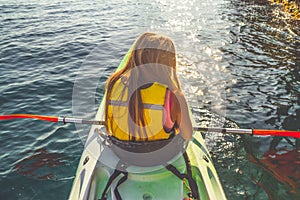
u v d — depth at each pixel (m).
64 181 3.47
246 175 3.57
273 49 7.87
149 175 2.32
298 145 4.07
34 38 8.65
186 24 10.88
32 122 4.53
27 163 3.73
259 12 12.12
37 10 12.23
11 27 9.73
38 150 3.96
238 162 3.75
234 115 4.75
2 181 3.45
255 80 5.98
